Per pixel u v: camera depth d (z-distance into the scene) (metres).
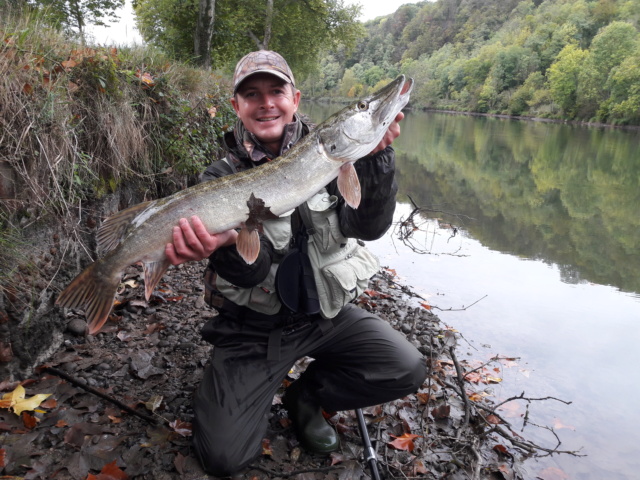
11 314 1.31
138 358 1.54
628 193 5.84
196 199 1.08
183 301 2.00
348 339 1.28
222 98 3.56
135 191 2.25
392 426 1.41
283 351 1.24
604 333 2.25
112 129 1.96
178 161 2.61
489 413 1.56
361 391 1.25
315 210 1.22
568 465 1.38
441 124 19.89
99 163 1.90
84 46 2.23
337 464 1.23
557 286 2.84
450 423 1.48
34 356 1.40
